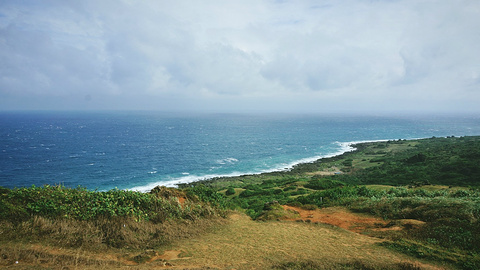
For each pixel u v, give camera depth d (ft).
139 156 291.38
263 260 27.84
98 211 34.14
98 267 23.77
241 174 223.10
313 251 31.04
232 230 39.37
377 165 225.97
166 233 34.83
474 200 48.52
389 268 25.58
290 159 285.23
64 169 227.81
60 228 29.66
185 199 50.75
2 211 29.43
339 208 57.93
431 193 61.77
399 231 39.32
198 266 25.67
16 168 228.22
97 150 326.44
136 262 26.12
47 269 21.99
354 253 30.40
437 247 32.35
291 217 50.34
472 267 26.37
